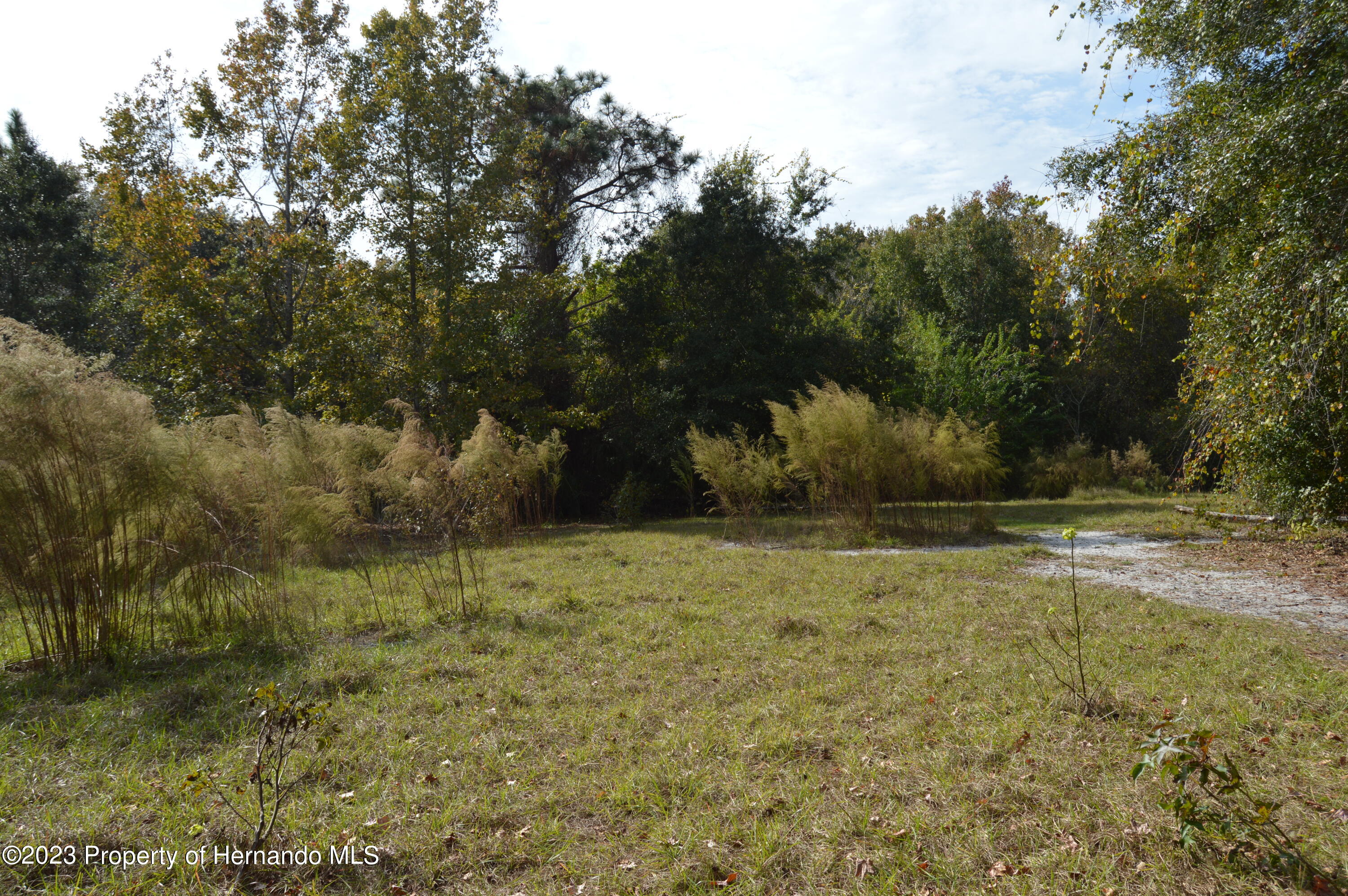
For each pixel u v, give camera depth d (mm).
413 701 4883
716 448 15164
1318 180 6480
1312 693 4480
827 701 4719
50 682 5359
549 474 18188
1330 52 7031
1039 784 3439
